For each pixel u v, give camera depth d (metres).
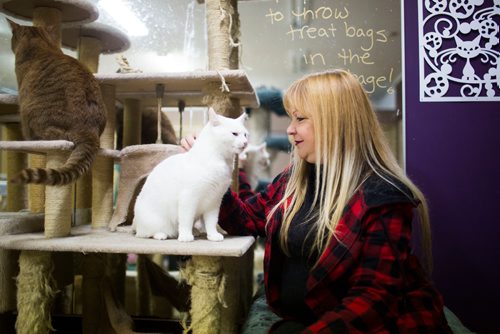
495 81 1.51
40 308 1.13
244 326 1.19
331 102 0.95
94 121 1.29
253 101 1.64
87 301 1.36
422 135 1.55
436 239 1.53
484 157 1.52
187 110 2.39
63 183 1.05
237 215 1.22
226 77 1.26
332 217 0.92
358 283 0.82
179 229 1.14
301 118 1.02
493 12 1.50
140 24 2.16
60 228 1.21
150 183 1.21
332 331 0.74
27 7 1.53
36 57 1.32
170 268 2.39
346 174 0.93
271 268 1.06
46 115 1.23
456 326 1.16
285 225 1.03
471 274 1.53
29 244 1.09
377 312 0.77
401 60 1.61
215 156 1.12
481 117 1.52
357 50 1.73
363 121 0.96
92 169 1.43
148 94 1.63
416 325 0.80
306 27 1.75
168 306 1.93
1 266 1.23
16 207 1.84
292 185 1.09
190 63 2.37
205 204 1.14
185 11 2.10
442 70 1.53
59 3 1.47
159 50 2.29
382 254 0.82
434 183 1.54
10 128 1.90
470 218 1.53
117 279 1.61
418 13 1.54
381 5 1.68
